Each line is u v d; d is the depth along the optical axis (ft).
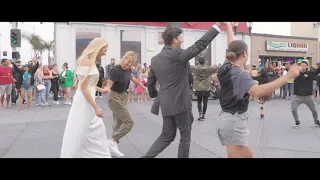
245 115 9.98
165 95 12.54
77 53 68.23
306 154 17.43
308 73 25.39
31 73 40.01
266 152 17.87
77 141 12.77
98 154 13.32
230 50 10.16
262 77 36.09
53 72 45.03
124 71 16.67
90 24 68.74
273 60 98.37
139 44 73.72
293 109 25.95
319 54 107.24
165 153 17.07
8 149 18.21
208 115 33.32
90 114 12.94
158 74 12.75
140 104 43.24
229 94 9.86
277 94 58.59
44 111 36.14
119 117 16.69
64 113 34.37
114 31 71.05
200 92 29.89
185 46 78.23
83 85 12.44
